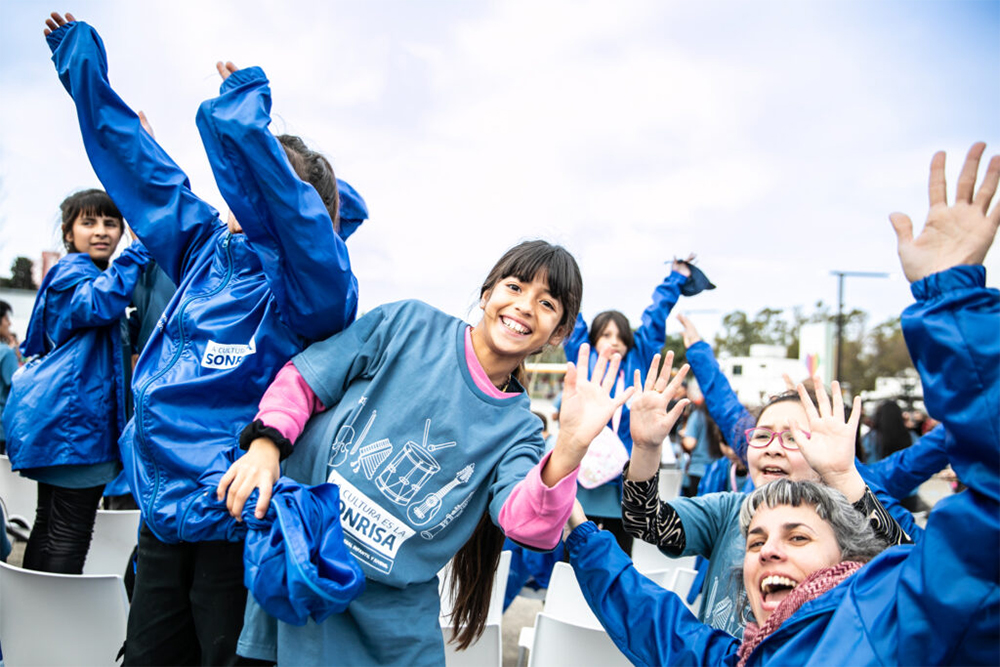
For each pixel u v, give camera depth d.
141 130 2.13
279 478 1.60
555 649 2.52
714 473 4.14
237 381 1.88
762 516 1.63
